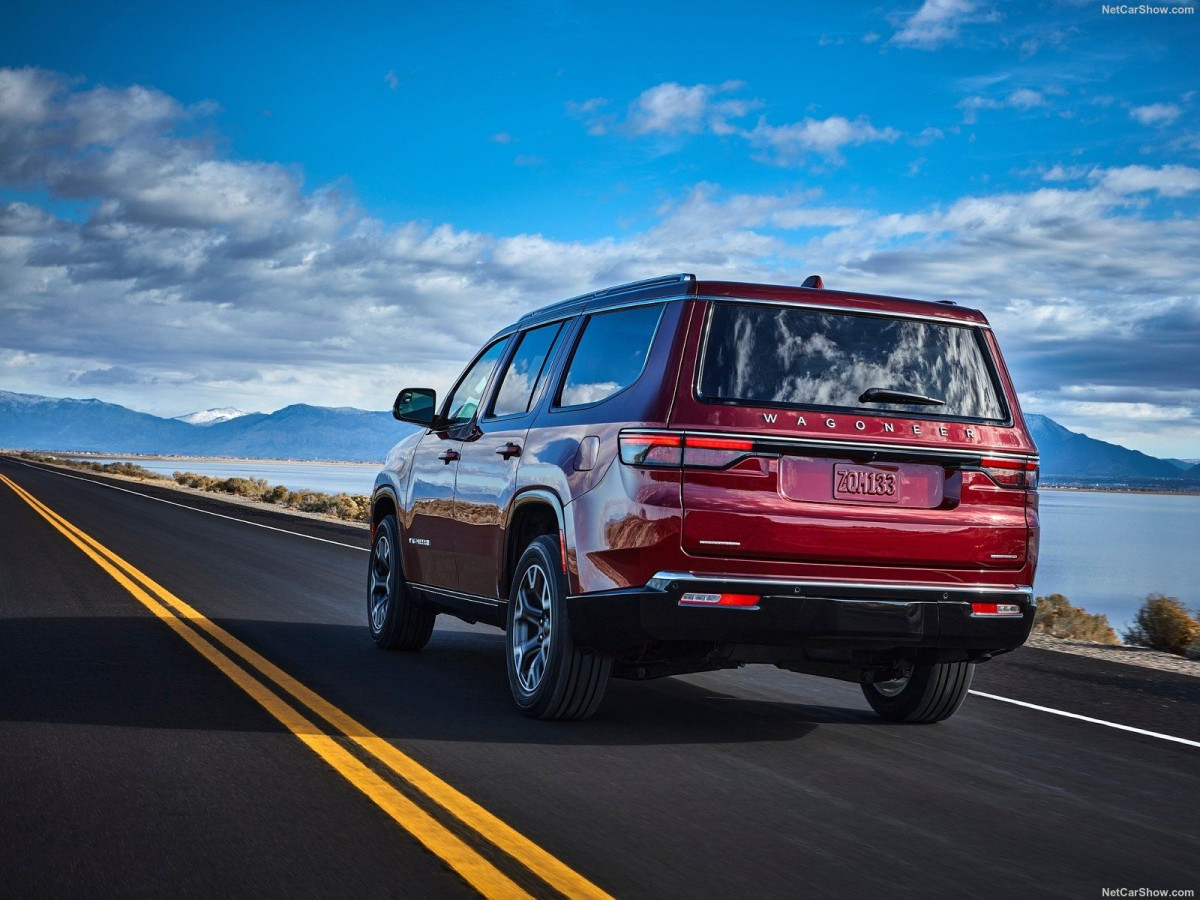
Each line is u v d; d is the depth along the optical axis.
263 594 11.80
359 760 4.96
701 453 5.20
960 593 5.44
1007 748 5.78
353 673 7.26
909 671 6.22
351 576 14.23
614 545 5.35
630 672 5.95
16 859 3.61
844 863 3.78
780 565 5.23
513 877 3.54
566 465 5.81
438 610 7.97
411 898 3.34
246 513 30.86
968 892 3.54
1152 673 9.07
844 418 5.36
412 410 7.72
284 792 4.43
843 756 5.41
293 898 3.32
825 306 5.57
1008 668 8.95
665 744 5.53
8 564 14.15
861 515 5.31
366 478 177.75
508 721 5.95
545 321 6.98
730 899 3.41
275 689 6.58
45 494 36.50
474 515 6.90
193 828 3.96
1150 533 114.50
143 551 16.75
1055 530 117.25
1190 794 4.94
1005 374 5.80
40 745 5.12
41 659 7.43
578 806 4.36
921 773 5.12
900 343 5.63
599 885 3.49
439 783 4.62
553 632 5.79
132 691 6.41
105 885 3.40
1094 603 37.06
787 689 7.41
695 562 5.18
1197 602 37.91
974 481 5.54
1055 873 3.77
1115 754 5.74
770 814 4.33
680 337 5.39
